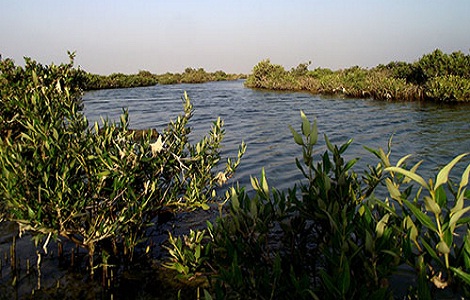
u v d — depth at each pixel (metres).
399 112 21.56
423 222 1.94
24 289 4.40
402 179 2.78
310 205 2.82
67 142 4.52
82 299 4.24
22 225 4.05
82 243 4.61
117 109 25.58
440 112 20.95
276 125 17.98
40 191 4.10
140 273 4.69
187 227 5.99
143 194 4.61
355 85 33.78
